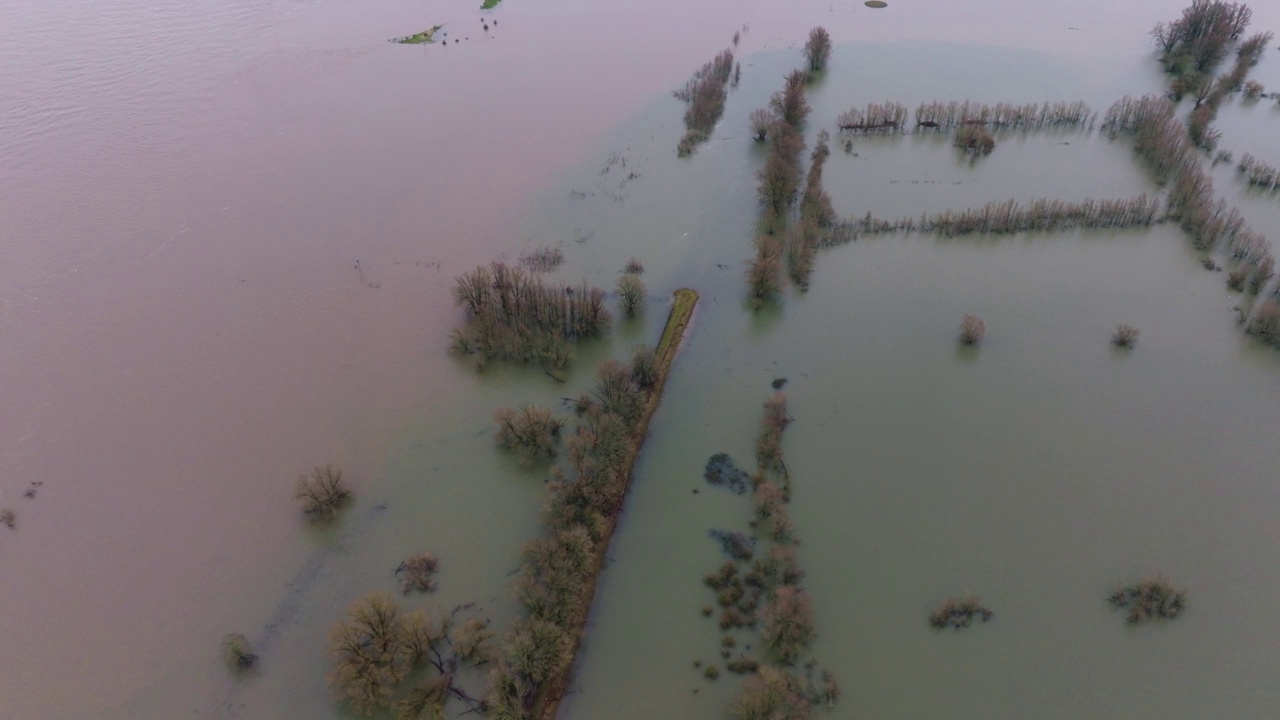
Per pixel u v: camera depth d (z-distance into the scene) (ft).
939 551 154.61
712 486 169.07
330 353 204.03
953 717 127.85
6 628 142.31
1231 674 133.59
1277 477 167.94
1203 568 150.20
